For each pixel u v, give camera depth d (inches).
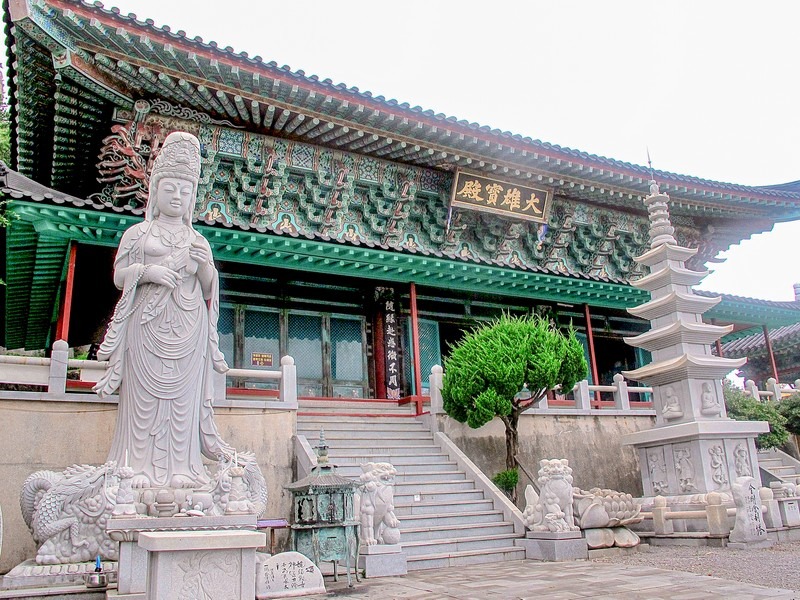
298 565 382.9
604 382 1127.0
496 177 953.5
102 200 770.2
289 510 570.9
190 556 276.1
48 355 1143.6
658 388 690.8
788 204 1150.3
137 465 430.0
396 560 466.0
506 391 670.5
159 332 452.8
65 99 719.1
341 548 418.0
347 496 425.1
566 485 555.5
